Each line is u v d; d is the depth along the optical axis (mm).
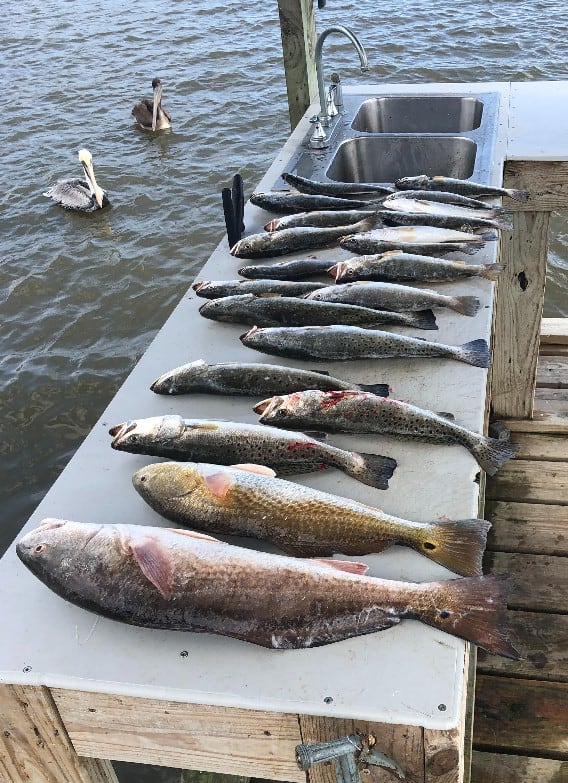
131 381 2697
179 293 8836
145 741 1857
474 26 14055
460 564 1841
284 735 1714
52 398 7555
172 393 2582
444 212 3447
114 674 1720
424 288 3006
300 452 2197
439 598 1724
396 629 1723
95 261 9406
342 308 2809
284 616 1732
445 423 2234
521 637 3471
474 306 2809
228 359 2768
